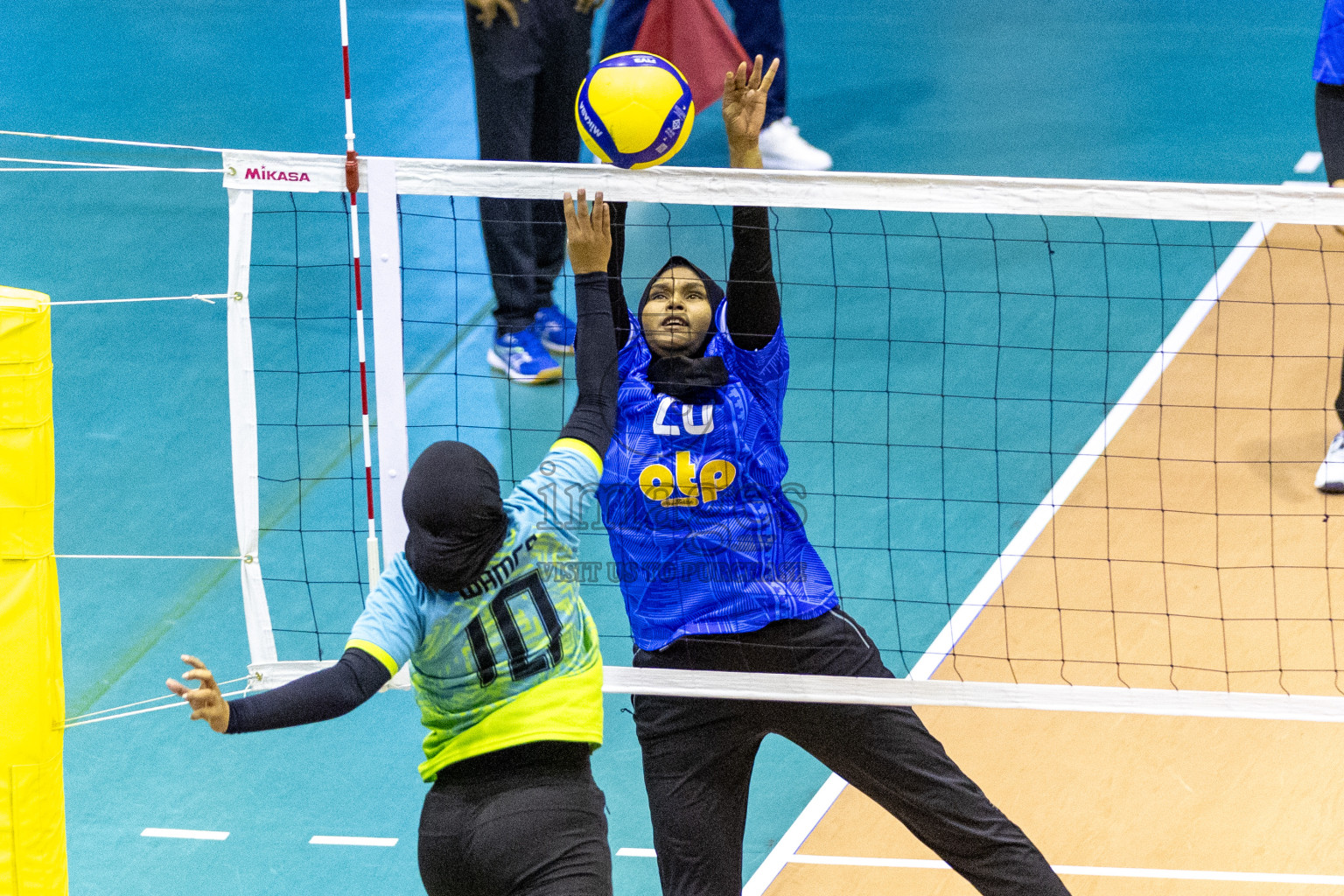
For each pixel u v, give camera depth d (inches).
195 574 672.4
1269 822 516.4
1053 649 615.8
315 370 833.5
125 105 1168.2
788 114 1167.6
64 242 956.0
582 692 366.6
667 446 418.0
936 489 727.7
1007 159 1071.6
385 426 450.0
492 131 778.2
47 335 390.9
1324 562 665.6
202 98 1181.7
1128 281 913.5
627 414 422.3
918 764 414.6
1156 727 570.6
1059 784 541.0
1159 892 486.6
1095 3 1483.8
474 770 357.7
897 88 1229.7
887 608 644.1
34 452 390.3
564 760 360.5
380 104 1162.6
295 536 698.2
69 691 595.5
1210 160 1074.7
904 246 958.4
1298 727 563.8
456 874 356.2
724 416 418.3
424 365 832.3
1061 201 426.3
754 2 986.7
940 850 424.8
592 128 412.8
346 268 932.6
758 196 420.5
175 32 1350.9
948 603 631.8
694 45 847.1
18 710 400.8
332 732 582.9
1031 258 943.0
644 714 430.3
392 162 430.3
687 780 421.4
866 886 494.0
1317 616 629.9
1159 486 727.1
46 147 1083.9
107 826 522.6
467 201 995.3
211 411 800.9
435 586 347.6
